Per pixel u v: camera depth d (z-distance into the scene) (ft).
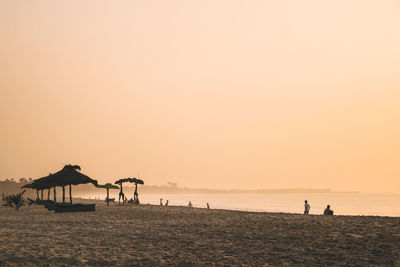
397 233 41.88
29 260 32.07
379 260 30.66
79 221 64.80
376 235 41.11
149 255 34.68
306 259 32.17
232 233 47.26
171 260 32.76
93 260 32.63
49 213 86.63
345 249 35.17
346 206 474.90
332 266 29.73
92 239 43.42
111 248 37.91
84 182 95.91
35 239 42.73
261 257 33.42
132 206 123.85
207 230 50.70
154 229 52.54
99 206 123.03
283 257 33.19
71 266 30.66
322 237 41.70
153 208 108.99
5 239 42.09
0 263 30.73
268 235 44.68
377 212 318.04
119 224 59.47
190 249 37.40
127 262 32.09
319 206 459.73
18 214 83.71
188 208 110.01
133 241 42.16
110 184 132.46
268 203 565.94
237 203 555.28
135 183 144.97
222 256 34.09
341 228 48.01
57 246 38.50
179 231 50.14
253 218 67.21
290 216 71.77
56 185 96.37
